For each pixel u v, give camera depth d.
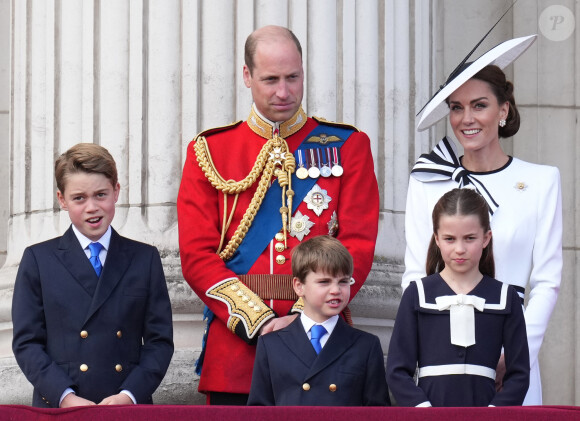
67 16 24.22
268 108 19.42
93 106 23.83
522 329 17.00
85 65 23.94
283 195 19.44
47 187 24.28
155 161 23.33
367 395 17.52
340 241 19.20
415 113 25.05
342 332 17.67
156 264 18.61
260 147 19.78
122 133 23.53
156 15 23.62
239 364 18.86
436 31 27.84
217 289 18.78
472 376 16.78
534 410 14.42
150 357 18.08
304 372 17.36
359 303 23.05
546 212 18.77
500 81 19.05
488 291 17.12
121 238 18.58
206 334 19.45
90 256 18.28
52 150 24.20
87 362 17.73
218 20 23.59
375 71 24.38
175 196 23.33
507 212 18.73
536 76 29.09
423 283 17.28
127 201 23.41
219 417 14.50
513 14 29.25
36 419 14.65
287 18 23.88
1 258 28.41
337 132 20.06
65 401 17.17
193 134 23.36
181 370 22.03
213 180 19.48
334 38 24.00
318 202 19.42
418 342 17.16
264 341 17.70
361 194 19.67
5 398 22.52
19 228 24.73
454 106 19.20
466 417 14.44
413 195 19.34
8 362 22.89
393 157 24.48
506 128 19.55
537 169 19.05
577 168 28.98
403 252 24.33
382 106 24.45
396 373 16.89
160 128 23.38
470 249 17.00
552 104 29.09
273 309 18.89
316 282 17.50
